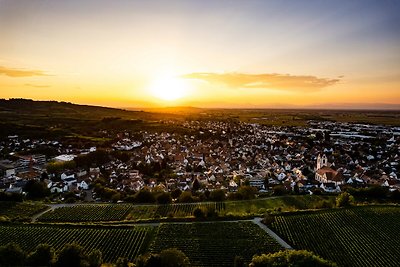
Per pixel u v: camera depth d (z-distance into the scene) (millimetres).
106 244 116188
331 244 115375
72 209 161000
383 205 153750
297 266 78625
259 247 112312
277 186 191750
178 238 119375
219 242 115938
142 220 138875
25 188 195500
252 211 156000
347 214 140750
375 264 103250
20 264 91375
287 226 129250
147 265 89312
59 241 118438
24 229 128875
